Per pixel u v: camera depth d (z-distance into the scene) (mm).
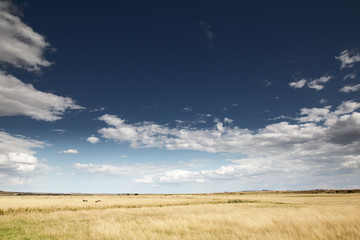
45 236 12836
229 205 42438
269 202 56812
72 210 32656
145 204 45281
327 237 10406
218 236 11688
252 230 13039
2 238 12641
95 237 11930
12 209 31656
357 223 14070
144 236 11391
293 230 12078
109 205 41906
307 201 61906
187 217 20016
